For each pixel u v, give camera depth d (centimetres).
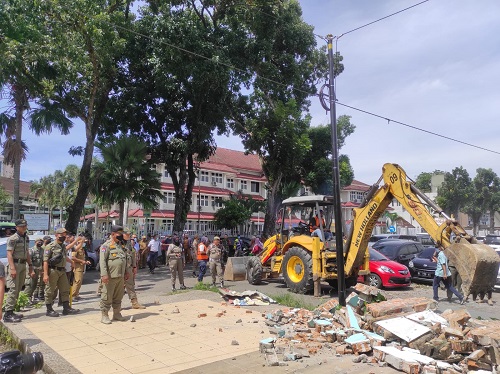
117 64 2219
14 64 1552
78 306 1027
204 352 635
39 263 1052
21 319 852
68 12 1650
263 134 2558
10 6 1524
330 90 1047
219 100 2452
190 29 2120
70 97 1964
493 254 654
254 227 4638
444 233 745
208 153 2675
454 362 572
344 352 618
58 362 589
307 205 1370
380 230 5344
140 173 2302
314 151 3073
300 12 2716
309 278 1209
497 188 6159
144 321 832
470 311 1077
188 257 2384
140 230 3247
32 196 5653
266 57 2500
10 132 2028
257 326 789
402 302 756
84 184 1983
